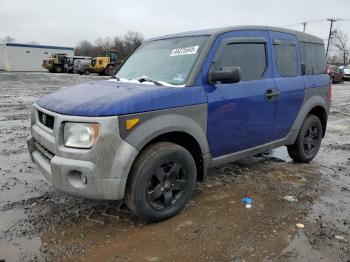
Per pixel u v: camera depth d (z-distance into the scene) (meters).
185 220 3.70
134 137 3.29
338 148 7.00
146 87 3.70
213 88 3.95
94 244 3.24
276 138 4.95
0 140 6.96
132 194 3.39
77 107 3.30
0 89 18.39
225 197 4.29
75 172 3.26
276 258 3.08
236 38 4.29
